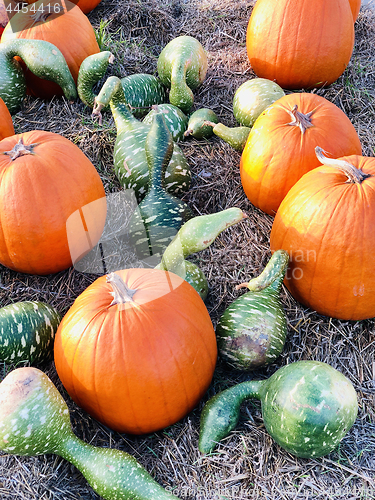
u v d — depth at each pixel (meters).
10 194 1.01
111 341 0.84
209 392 1.00
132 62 1.61
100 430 0.95
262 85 1.34
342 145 1.12
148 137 1.08
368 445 0.92
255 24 1.42
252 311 0.98
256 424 0.94
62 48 1.41
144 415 0.88
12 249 1.05
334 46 1.37
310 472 0.88
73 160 1.06
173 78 1.37
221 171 1.33
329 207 0.97
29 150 1.04
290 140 1.11
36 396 0.82
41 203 1.02
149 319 0.85
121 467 0.83
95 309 0.87
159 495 0.82
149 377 0.84
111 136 1.37
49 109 1.46
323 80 1.44
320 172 1.03
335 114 1.14
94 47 1.50
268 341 0.97
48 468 0.89
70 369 0.87
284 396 0.84
